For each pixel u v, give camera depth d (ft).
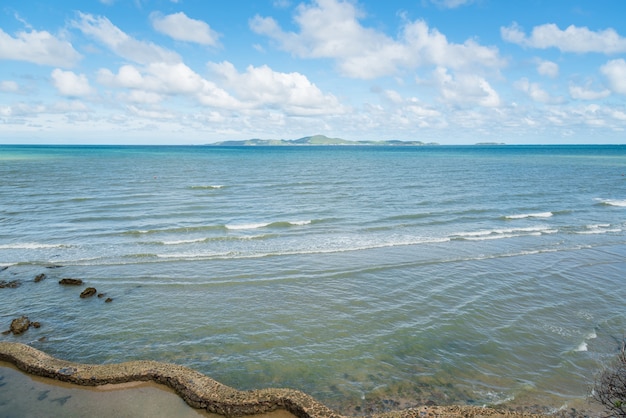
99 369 30.91
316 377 31.83
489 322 41.27
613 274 55.72
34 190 122.01
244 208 99.81
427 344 36.83
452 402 28.91
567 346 36.63
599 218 93.04
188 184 145.18
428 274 55.11
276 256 62.44
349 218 89.51
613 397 27.89
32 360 31.91
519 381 31.42
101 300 45.75
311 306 44.78
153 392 29.45
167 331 38.93
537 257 63.16
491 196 120.67
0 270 54.75
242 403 27.35
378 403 28.76
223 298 46.73
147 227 79.46
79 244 67.26
